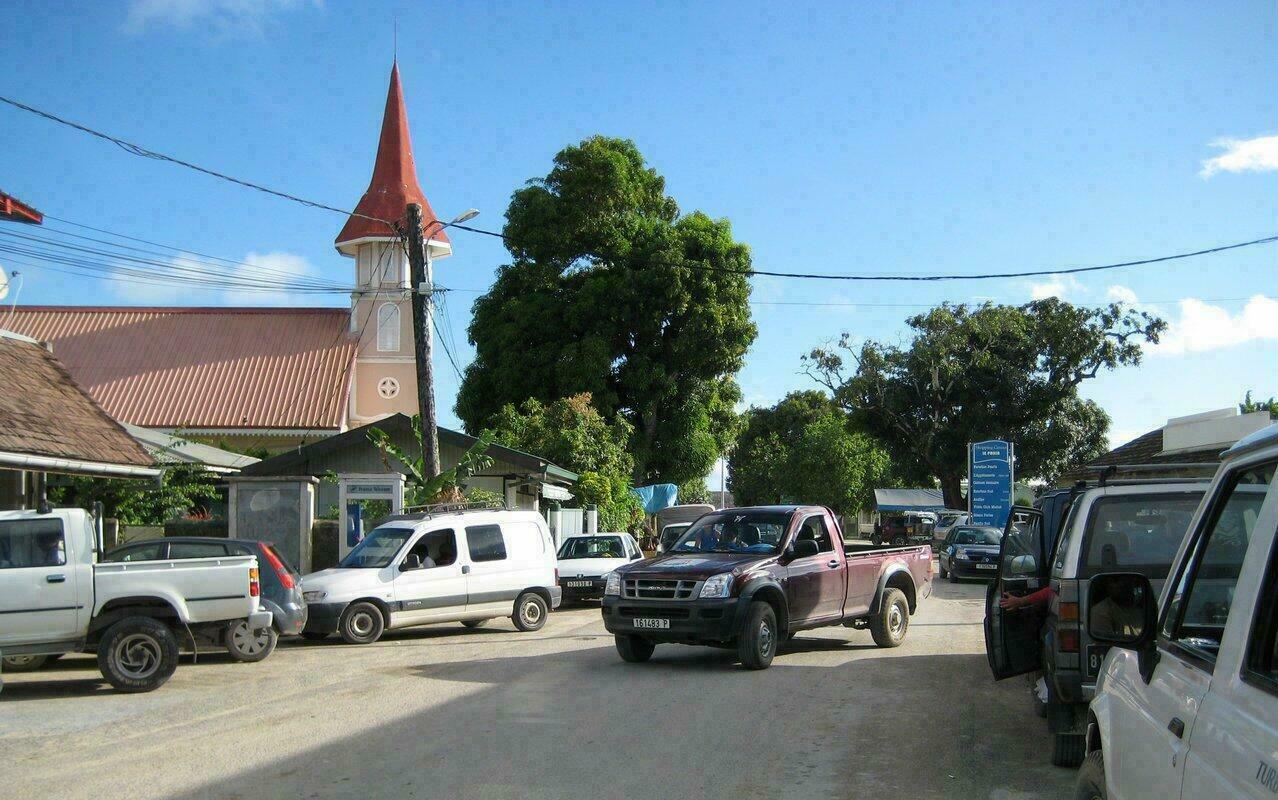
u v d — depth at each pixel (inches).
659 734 339.9
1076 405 2112.5
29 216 671.1
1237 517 147.6
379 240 1610.5
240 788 276.2
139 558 558.3
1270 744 104.6
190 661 542.0
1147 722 146.6
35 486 724.7
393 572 641.0
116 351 1542.8
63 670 516.7
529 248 1608.0
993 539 1143.0
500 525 692.7
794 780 283.0
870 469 2613.2
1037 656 340.2
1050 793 273.6
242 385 1489.9
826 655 538.0
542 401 1514.5
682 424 1608.0
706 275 1553.9
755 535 529.0
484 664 513.3
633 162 1660.9
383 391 1596.9
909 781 284.0
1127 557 299.0
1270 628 115.7
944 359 2111.2
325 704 402.3
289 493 826.8
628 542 937.5
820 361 2250.2
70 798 269.9
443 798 263.7
